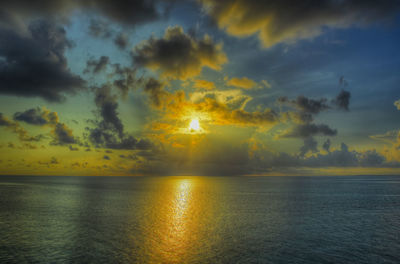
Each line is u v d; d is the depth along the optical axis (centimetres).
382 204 6200
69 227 3450
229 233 3194
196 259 2275
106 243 2719
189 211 4944
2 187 12162
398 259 2305
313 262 2228
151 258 2289
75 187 12738
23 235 3016
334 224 3772
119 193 9206
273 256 2362
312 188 12812
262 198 7581
